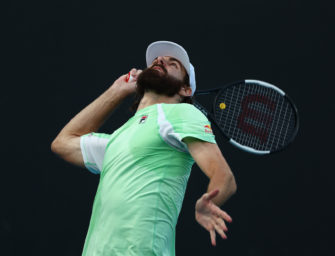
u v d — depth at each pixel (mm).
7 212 29781
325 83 33531
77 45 33312
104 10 34062
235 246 29969
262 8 34500
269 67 33750
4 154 30812
